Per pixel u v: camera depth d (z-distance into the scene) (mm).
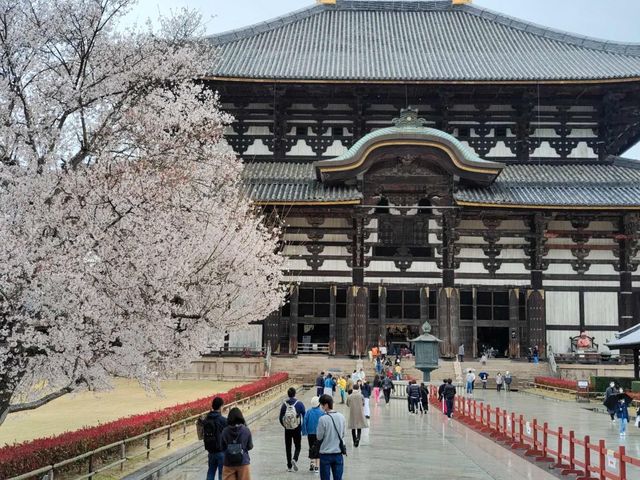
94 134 18016
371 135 60500
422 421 34188
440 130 65562
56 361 15117
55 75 17109
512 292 61969
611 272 62875
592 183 62969
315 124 69125
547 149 68438
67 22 17344
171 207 19125
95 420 31234
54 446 16938
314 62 70562
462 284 62094
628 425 33312
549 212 61750
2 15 16391
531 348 60875
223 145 63812
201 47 25500
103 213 16172
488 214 62156
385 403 44906
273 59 71250
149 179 17453
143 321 17016
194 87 22344
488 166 59875
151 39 19188
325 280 61875
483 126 68750
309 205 60375
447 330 60875
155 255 17031
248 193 58062
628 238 62000
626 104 67375
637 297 62781
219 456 15891
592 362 59406
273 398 44562
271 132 68812
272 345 60438
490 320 62250
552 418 35844
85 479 17500
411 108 63500
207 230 23922
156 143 19156
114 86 18375
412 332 67688
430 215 62375
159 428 22312
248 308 33125
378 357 57281
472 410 35250
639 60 69500
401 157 61344
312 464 20141
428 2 88375
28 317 14539
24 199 15125
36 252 14945
